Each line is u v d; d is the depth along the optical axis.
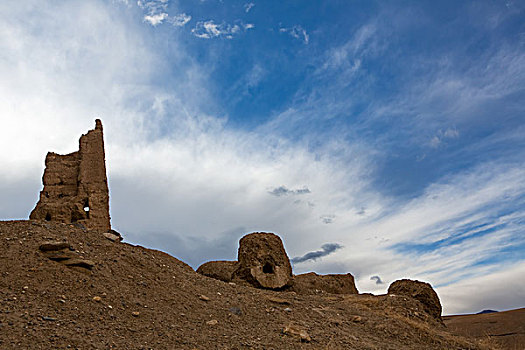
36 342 7.95
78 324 8.98
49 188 20.34
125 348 8.50
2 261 10.69
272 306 13.27
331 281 23.25
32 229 12.98
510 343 13.20
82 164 20.66
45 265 10.95
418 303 15.71
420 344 12.42
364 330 12.80
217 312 11.71
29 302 9.29
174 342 9.31
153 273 12.98
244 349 9.63
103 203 20.22
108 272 11.83
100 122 22.03
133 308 10.48
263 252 18.62
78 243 12.96
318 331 11.68
